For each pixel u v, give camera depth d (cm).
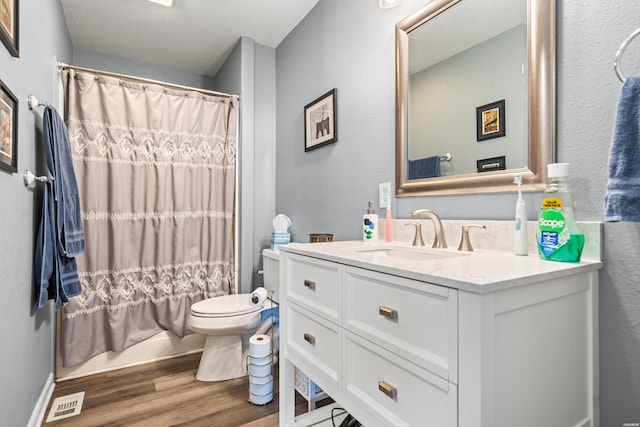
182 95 241
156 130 230
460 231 124
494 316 64
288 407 135
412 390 77
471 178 122
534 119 103
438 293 70
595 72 91
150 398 175
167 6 213
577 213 95
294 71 241
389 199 150
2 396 108
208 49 269
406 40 149
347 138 186
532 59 103
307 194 225
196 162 245
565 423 80
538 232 95
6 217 113
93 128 212
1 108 104
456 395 66
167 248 234
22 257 131
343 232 190
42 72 161
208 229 248
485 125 118
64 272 161
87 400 174
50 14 176
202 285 246
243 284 253
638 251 83
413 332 77
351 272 97
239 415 159
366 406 91
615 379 86
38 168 158
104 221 217
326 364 109
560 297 79
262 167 265
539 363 74
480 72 120
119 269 217
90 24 231
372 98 169
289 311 132
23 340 132
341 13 191
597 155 90
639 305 83
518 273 72
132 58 282
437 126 136
